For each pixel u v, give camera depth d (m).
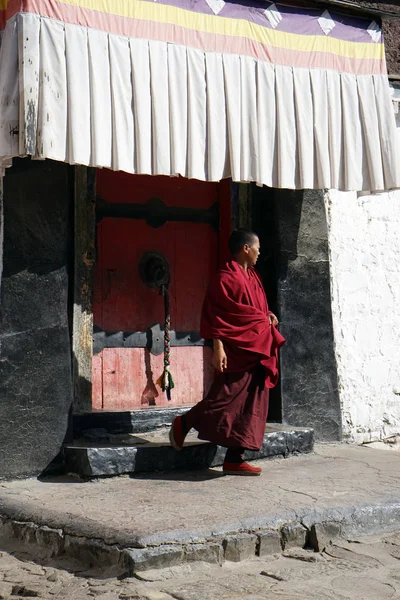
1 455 5.50
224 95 5.70
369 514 4.90
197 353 7.07
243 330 5.71
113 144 5.21
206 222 7.13
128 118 5.27
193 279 7.06
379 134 6.45
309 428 6.61
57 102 4.98
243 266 5.94
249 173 5.82
